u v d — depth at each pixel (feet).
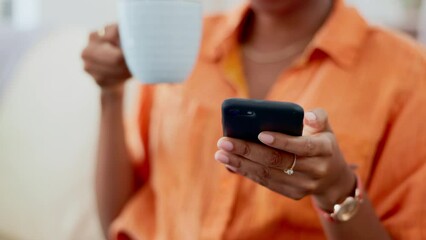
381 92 2.77
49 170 4.56
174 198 3.11
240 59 3.13
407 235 2.70
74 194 4.47
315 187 2.17
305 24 3.01
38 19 6.33
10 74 4.98
